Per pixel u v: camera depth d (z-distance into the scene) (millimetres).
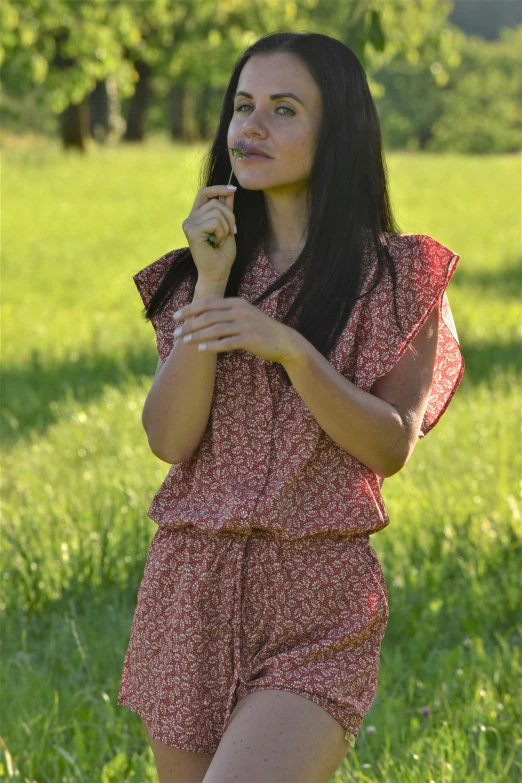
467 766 4816
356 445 3133
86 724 5230
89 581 6805
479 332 14797
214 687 3297
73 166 36969
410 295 3268
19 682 5656
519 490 8102
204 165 3633
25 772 4836
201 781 3369
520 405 10711
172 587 3373
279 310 3350
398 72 107812
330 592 3236
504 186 36656
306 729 3068
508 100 111250
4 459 9461
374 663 3266
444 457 9086
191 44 46812
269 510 3186
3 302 17484
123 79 41969
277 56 3312
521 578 6688
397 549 7145
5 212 27812
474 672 5676
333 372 3080
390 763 4742
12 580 6754
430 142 109938
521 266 21484
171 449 3320
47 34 29047
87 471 8695
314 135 3305
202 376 3213
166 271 3537
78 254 22625
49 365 13000
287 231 3447
